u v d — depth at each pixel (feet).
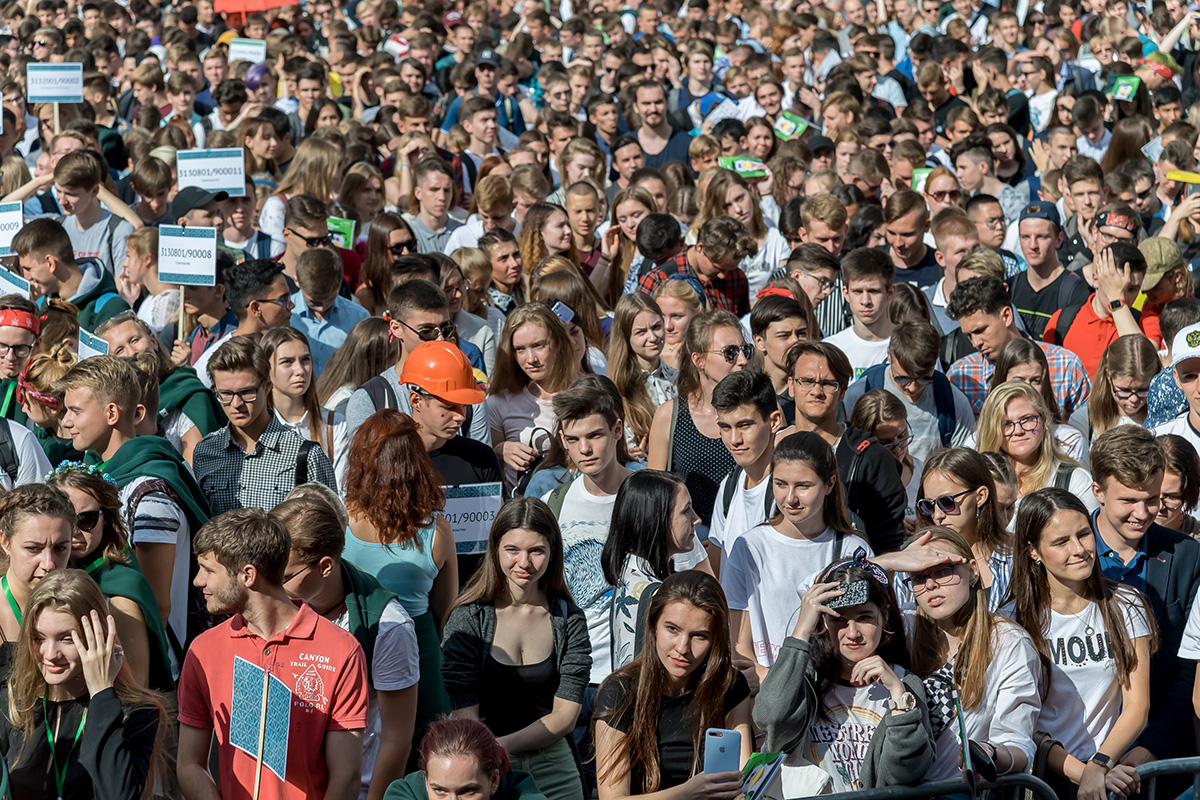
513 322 37.70
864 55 92.22
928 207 54.19
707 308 45.47
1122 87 77.05
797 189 61.87
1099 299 44.60
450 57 100.83
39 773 22.86
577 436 31.09
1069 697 26.45
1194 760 25.63
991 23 106.83
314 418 36.06
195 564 29.48
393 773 25.12
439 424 32.24
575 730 29.45
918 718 23.32
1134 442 28.73
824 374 33.63
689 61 90.74
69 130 62.34
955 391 37.78
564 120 74.13
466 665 26.91
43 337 38.14
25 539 24.04
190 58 89.51
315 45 110.42
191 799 23.17
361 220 58.29
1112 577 29.22
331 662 23.39
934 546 24.81
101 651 22.50
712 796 23.24
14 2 124.16
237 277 40.34
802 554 28.81
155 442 28.99
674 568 29.60
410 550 27.89
